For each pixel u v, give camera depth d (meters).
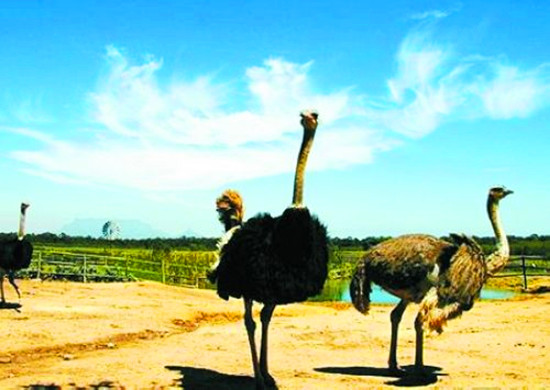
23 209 15.20
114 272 27.70
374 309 16.42
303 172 6.79
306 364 8.66
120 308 14.52
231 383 7.43
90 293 18.41
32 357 8.98
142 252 51.41
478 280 7.55
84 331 10.98
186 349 9.82
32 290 18.23
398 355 9.40
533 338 10.66
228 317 15.15
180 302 17.30
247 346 10.17
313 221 7.23
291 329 12.11
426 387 7.24
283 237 6.66
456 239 7.75
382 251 8.03
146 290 20.55
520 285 26.61
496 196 8.05
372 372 8.12
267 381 7.12
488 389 7.09
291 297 6.85
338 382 7.46
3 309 13.34
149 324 12.40
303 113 6.84
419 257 7.62
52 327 11.10
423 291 7.74
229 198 7.96
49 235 91.75
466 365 8.55
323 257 7.16
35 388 7.06
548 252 37.25
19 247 14.37
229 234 7.30
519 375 7.89
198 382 7.45
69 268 26.52
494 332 11.40
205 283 29.88
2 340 9.79
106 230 96.69
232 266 7.00
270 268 6.71
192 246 78.75
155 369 8.16
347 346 10.25
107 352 9.51
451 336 11.01
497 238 7.99
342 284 32.50
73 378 7.55
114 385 7.22
